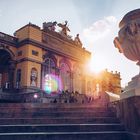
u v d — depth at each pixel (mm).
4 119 6891
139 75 5484
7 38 32688
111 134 5766
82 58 43625
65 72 39000
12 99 27812
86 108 8461
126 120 5848
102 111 8148
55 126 6270
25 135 5723
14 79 32500
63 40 39594
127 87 5980
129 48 5375
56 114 7879
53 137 5762
